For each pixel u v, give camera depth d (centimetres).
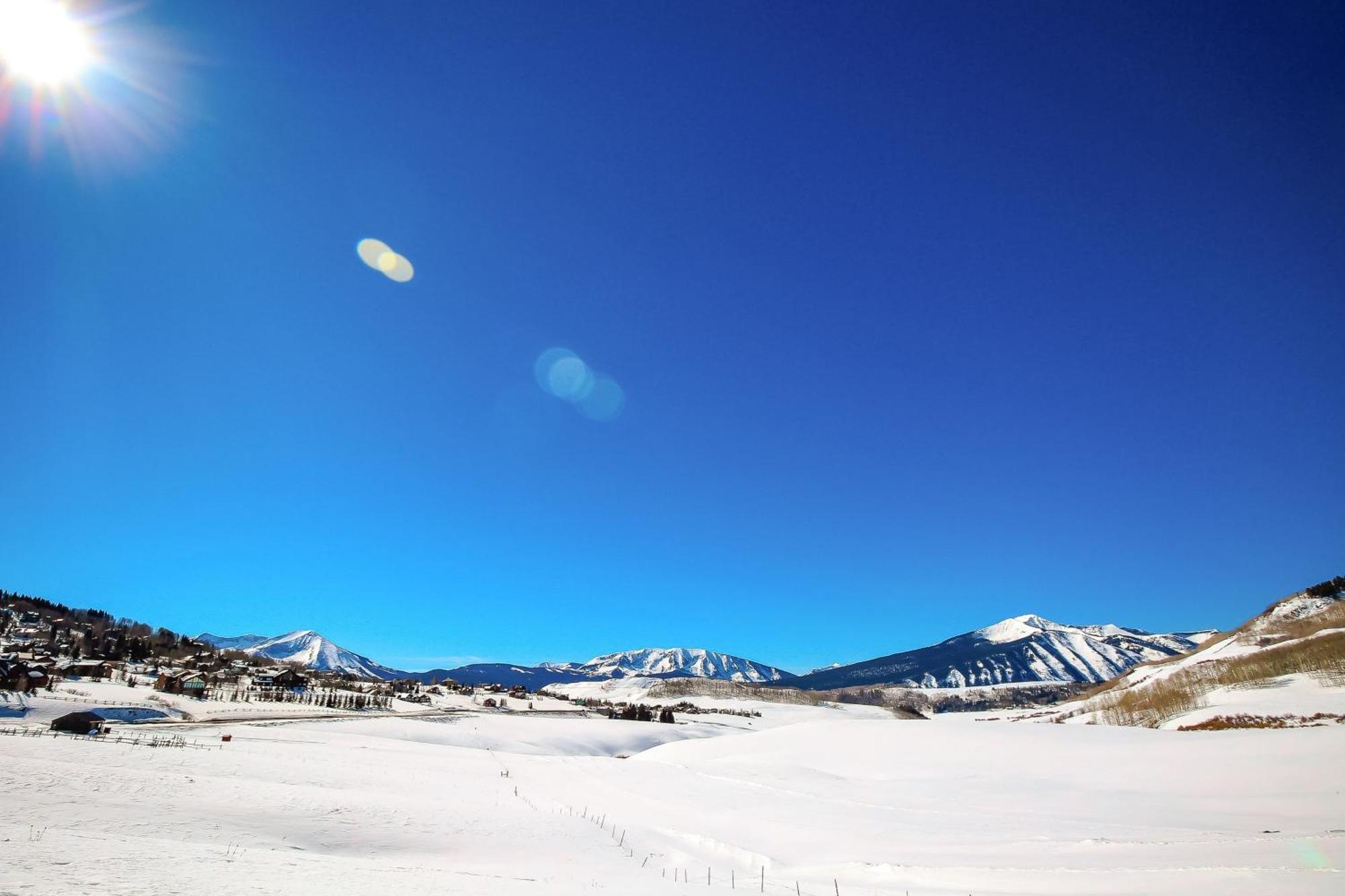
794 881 3466
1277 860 2811
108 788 4084
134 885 2030
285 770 6288
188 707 13612
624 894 2766
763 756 10306
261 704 16050
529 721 18938
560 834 4672
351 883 2456
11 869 2044
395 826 4281
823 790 6900
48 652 19162
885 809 5616
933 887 3066
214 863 2539
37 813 3259
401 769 7725
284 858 2905
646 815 5631
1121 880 2770
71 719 8431
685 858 4212
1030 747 8388
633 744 18050
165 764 5700
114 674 17275
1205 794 5397
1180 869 2791
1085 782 6400
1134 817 4725
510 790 6844
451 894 2428
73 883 1955
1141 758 6931
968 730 10438
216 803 4181
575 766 9512
